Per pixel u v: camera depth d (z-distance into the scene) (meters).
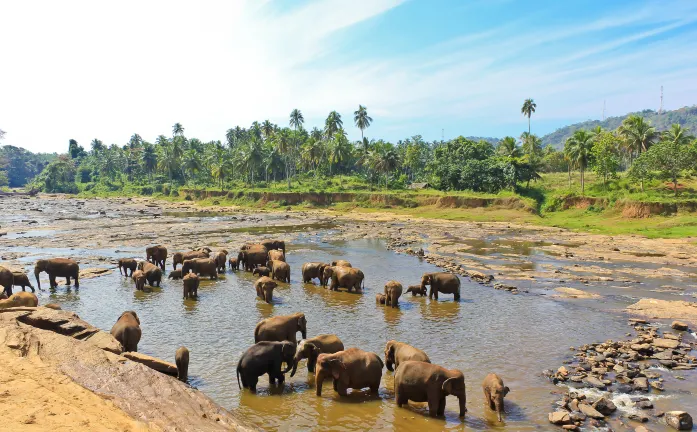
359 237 50.78
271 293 23.53
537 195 84.94
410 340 17.81
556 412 11.88
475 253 40.50
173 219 71.94
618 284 28.33
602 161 76.31
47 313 15.01
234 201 100.50
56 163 153.88
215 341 17.48
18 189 170.88
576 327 19.59
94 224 63.09
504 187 87.81
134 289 26.00
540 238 50.22
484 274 30.67
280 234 52.84
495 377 12.67
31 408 8.52
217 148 140.25
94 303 23.00
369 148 115.69
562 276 30.42
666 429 11.35
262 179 130.50
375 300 23.92
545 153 126.19
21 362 10.66
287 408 12.39
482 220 67.62
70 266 26.45
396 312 21.73
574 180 94.25
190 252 32.25
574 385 13.93
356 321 20.27
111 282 27.83
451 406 12.67
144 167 150.75
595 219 62.47
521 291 26.12
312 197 92.62
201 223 65.44
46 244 43.41
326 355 13.24
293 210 88.31
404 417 11.95
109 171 163.50
